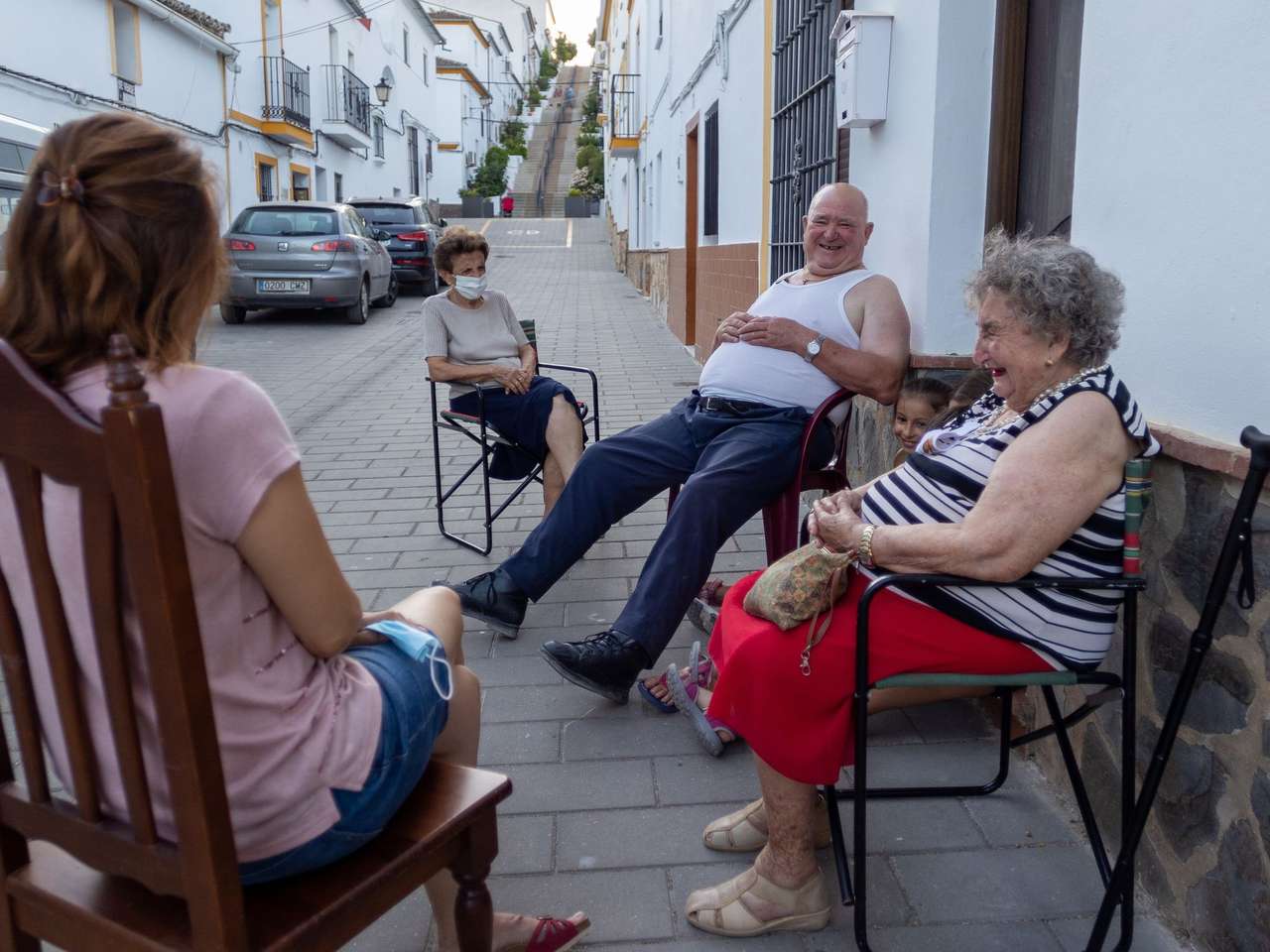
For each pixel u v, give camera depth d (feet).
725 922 7.20
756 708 6.87
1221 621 6.48
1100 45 8.13
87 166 4.13
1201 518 6.72
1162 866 7.25
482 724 10.18
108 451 3.74
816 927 7.25
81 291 4.18
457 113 141.08
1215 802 6.63
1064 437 6.19
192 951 4.34
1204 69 6.82
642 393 27.94
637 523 16.43
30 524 4.09
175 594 3.87
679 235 39.45
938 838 8.29
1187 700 6.24
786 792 7.08
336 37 82.48
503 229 114.42
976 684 6.73
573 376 30.86
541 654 11.71
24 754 4.62
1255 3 6.30
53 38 41.88
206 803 4.07
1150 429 7.00
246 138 62.75
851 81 13.24
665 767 9.40
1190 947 6.92
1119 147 7.87
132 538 3.81
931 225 11.64
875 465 14.51
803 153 18.83
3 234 4.27
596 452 11.74
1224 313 6.64
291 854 4.75
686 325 37.37
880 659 6.73
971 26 11.23
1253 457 5.84
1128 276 7.77
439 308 14.76
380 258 48.52
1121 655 7.72
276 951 4.38
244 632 4.54
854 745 6.73
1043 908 7.45
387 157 100.68
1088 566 6.59
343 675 5.08
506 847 8.24
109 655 4.03
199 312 4.43
